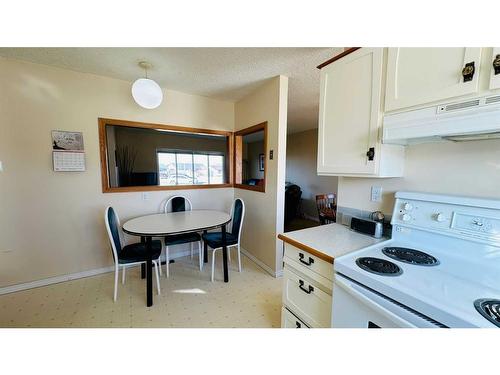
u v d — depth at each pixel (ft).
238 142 11.67
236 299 6.86
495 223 2.94
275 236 8.42
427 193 3.82
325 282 3.60
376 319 2.68
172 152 19.27
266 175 8.95
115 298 6.65
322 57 6.71
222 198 11.44
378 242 4.03
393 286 2.53
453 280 2.69
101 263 8.54
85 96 7.92
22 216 7.23
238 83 8.82
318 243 4.07
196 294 7.13
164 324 5.69
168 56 6.72
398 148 4.09
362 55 4.00
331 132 4.72
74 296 6.92
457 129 2.79
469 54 2.67
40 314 6.04
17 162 7.07
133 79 8.46
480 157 3.27
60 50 6.38
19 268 7.26
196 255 10.52
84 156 8.02
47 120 7.39
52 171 7.57
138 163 17.42
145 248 7.27
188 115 10.14
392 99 3.53
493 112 2.50
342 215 5.43
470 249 3.18
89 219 8.26
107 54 6.60
